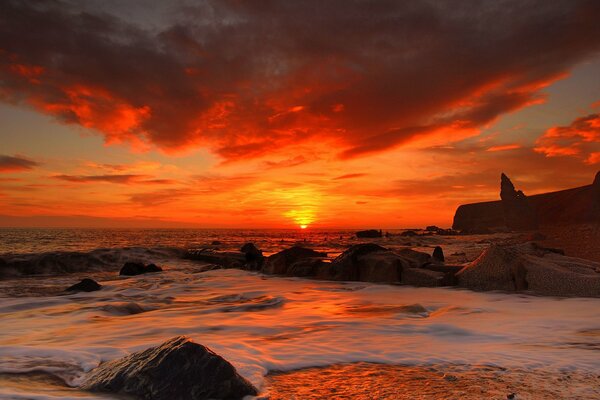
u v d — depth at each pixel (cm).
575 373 440
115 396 358
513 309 890
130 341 609
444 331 670
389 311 870
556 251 1734
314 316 834
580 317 791
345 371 455
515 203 10806
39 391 362
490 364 479
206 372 369
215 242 5553
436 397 369
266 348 549
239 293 1262
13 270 1866
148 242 5888
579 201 12431
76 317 848
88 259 2245
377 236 8469
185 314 885
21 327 744
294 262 1773
